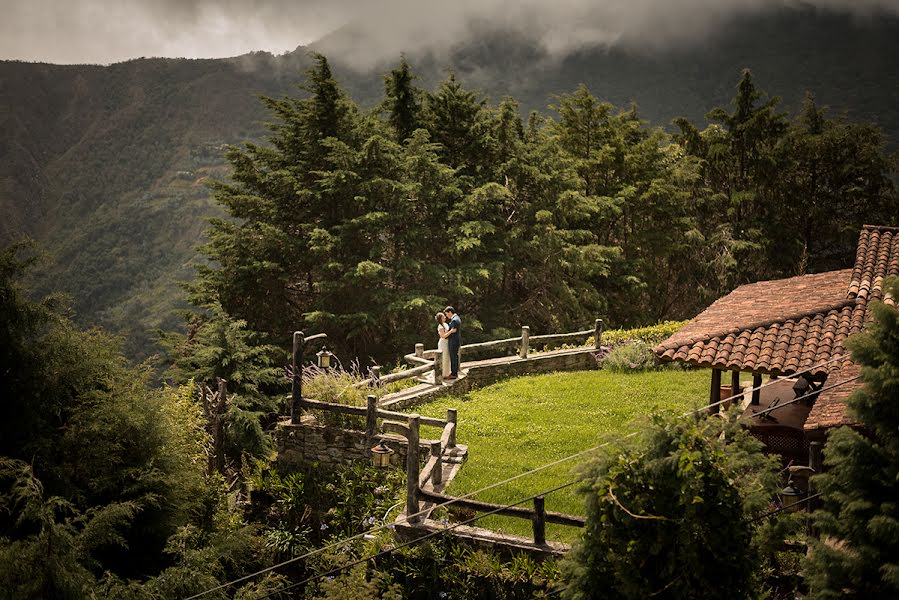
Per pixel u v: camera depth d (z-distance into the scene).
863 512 7.57
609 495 7.08
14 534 10.45
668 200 40.06
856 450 7.66
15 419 11.12
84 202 177.12
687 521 6.84
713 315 17.17
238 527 14.56
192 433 16.44
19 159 192.75
